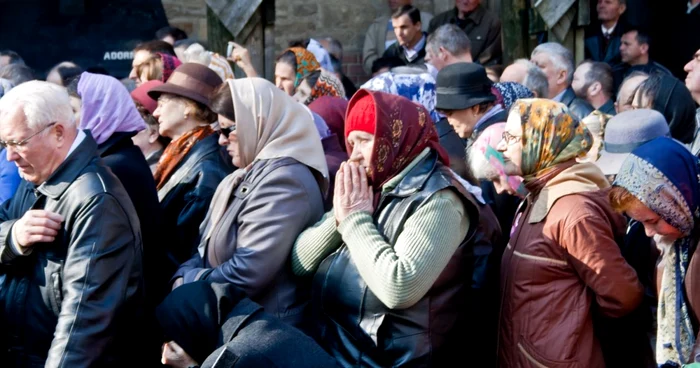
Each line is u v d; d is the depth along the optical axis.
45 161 3.69
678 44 8.12
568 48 7.14
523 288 3.65
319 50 7.58
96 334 3.54
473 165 4.18
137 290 3.76
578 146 3.69
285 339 3.24
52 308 3.66
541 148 3.68
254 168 3.90
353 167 3.63
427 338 3.51
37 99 3.66
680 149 3.31
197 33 9.68
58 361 3.48
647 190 3.25
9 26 9.55
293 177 3.84
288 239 3.77
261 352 3.17
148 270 4.30
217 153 4.62
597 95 6.58
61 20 9.57
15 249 3.66
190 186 4.54
